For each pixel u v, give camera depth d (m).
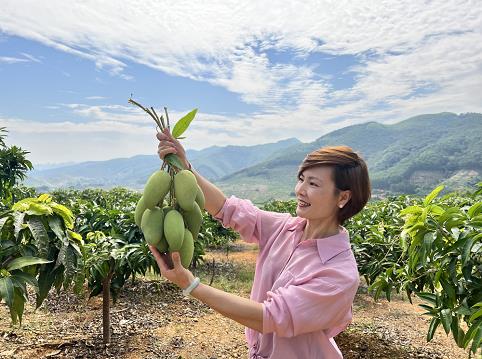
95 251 4.74
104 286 5.18
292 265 1.84
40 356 4.85
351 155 1.83
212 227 12.06
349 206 1.85
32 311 6.35
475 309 2.86
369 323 6.63
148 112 1.67
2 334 5.39
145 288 7.69
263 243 2.12
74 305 6.71
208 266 10.98
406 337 5.98
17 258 2.39
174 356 5.09
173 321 6.27
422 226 2.88
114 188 18.92
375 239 5.57
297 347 1.78
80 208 6.48
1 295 2.25
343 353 5.38
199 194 1.69
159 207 1.62
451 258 2.86
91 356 4.95
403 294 8.63
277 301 1.62
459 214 2.79
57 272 2.77
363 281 9.97
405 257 4.86
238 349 5.38
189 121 1.69
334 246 1.80
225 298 1.59
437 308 3.27
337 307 1.67
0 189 11.93
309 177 1.83
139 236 5.71
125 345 5.30
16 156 11.94
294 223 2.05
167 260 1.58
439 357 5.24
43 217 2.70
